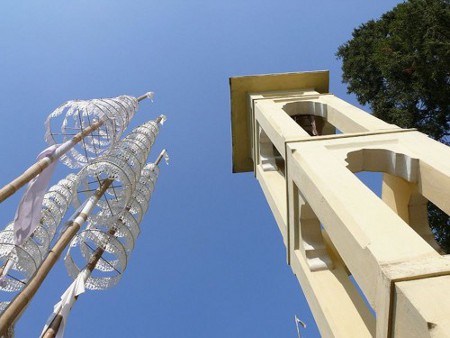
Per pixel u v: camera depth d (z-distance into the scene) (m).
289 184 12.23
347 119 15.12
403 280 6.29
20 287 8.13
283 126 14.30
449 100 18.36
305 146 11.99
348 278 11.05
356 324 9.59
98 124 12.37
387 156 11.48
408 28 16.98
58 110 11.25
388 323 6.38
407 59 17.39
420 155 10.97
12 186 7.47
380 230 7.61
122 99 13.66
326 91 20.69
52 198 10.14
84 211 9.89
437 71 16.83
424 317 5.61
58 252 7.81
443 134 19.16
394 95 19.75
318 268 11.31
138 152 12.84
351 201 8.65
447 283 6.14
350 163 11.45
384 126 13.21
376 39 21.25
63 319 8.12
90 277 10.05
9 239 8.39
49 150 9.09
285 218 13.77
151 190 15.22
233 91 20.45
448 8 16.22
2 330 5.86
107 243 10.64
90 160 11.34
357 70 21.45
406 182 12.09
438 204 10.14
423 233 12.02
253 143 19.81
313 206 9.87
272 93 20.22
